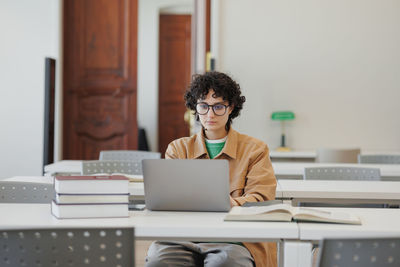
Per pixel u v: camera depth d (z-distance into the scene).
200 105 2.41
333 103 6.65
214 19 6.61
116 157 4.27
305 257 1.74
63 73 6.84
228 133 2.50
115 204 1.93
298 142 6.67
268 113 6.66
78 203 1.90
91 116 6.91
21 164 6.68
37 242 1.49
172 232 1.77
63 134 6.88
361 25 6.60
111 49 6.88
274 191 2.42
